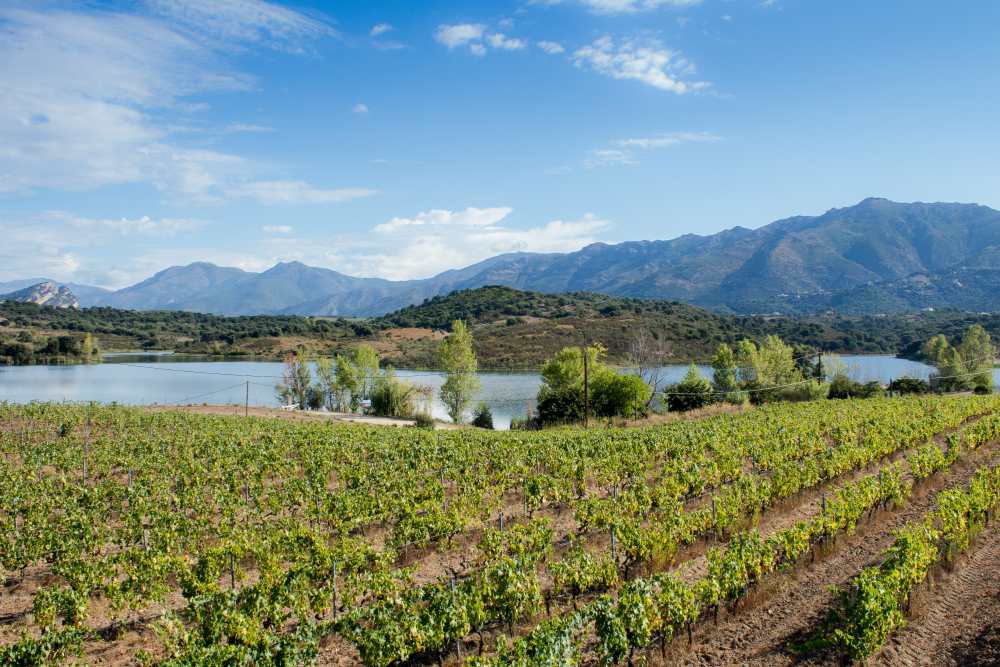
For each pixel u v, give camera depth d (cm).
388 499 2009
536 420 5228
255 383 9025
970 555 1519
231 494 2103
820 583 1375
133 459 2658
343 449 3089
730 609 1256
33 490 2045
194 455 2998
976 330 7919
